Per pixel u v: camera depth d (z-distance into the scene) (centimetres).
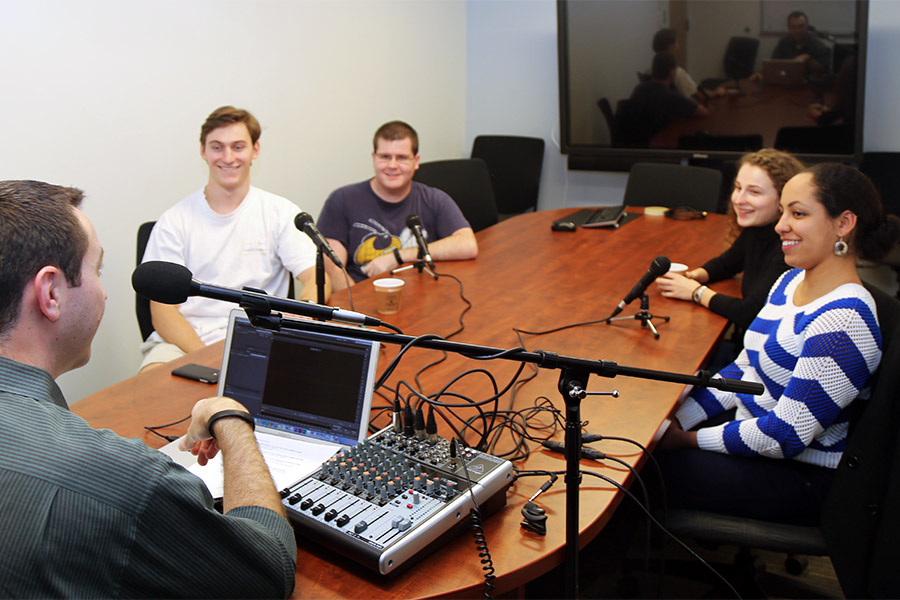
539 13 493
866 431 147
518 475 131
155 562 86
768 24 408
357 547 104
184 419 154
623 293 235
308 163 390
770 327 182
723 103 434
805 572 213
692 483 170
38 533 79
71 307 94
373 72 426
